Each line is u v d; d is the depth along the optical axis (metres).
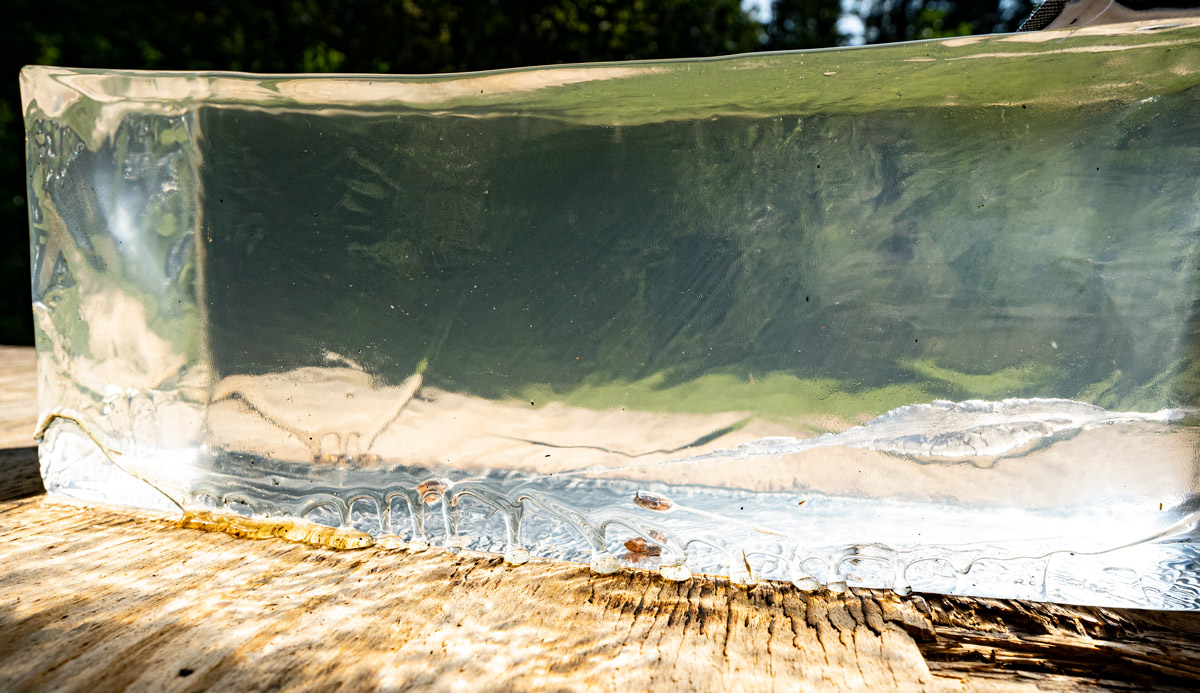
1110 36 0.18
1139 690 0.17
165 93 0.24
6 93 1.62
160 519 0.26
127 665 0.17
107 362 0.26
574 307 0.22
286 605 0.20
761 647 0.18
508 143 0.22
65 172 0.26
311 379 0.24
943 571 0.21
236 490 0.25
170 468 0.26
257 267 0.24
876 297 0.21
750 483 0.22
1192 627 0.19
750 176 0.21
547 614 0.20
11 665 0.17
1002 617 0.20
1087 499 0.20
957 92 0.20
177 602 0.20
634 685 0.17
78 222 0.26
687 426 0.22
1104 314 0.20
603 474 0.22
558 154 0.22
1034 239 0.20
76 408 0.27
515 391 0.23
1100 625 0.19
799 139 0.21
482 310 0.23
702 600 0.21
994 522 0.21
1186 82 0.19
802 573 0.21
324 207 0.23
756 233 0.21
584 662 0.18
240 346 0.24
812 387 0.21
